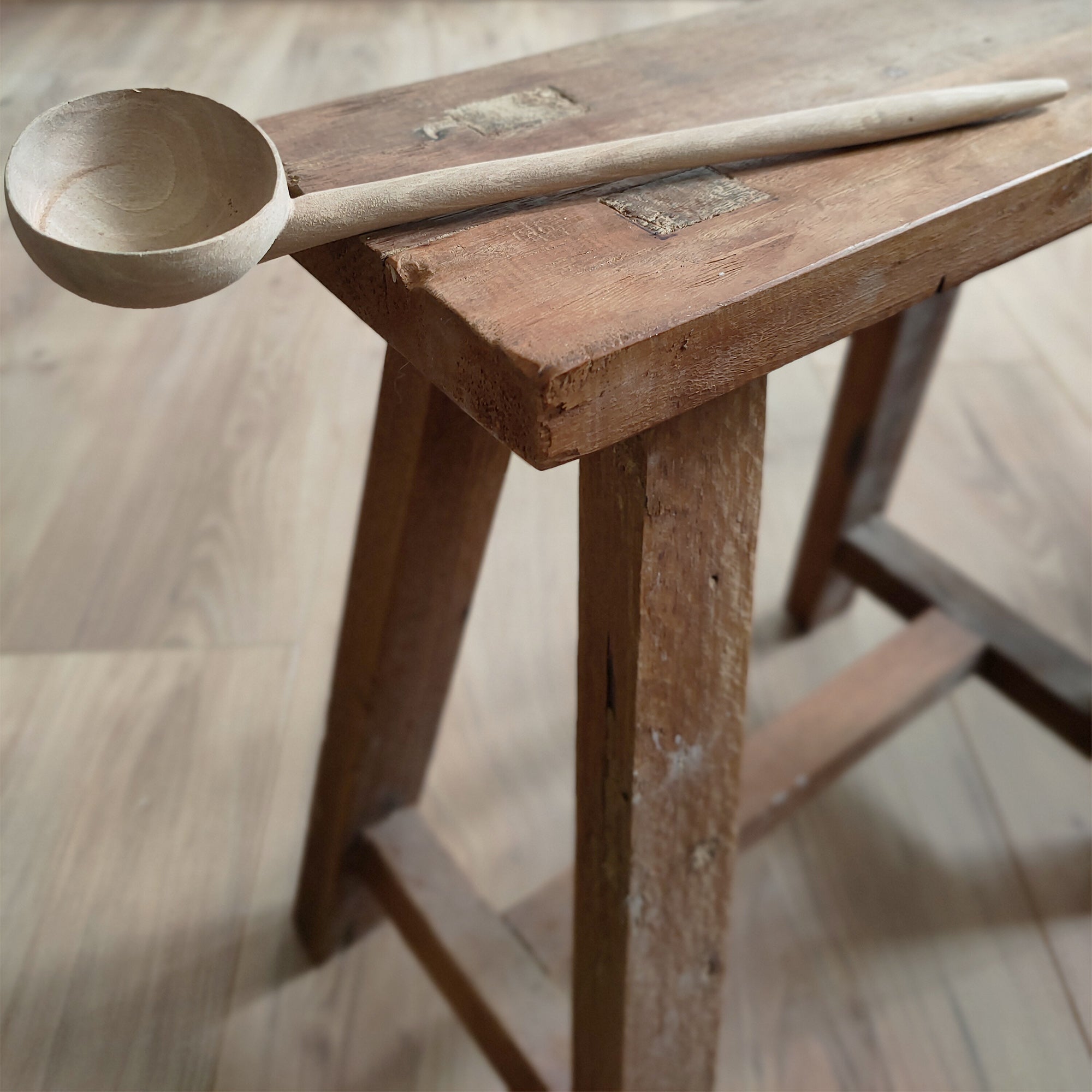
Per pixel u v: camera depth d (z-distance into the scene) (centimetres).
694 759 61
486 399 43
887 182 51
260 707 117
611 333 41
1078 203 55
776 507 146
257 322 177
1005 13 71
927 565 116
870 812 110
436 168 53
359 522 74
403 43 232
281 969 96
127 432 153
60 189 43
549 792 112
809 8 72
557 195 50
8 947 95
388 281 45
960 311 182
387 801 89
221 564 134
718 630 58
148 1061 88
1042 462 152
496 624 130
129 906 99
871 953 98
